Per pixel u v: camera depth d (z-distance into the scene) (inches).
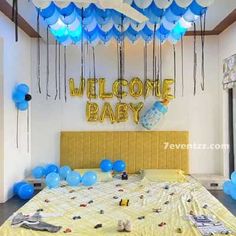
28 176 233.0
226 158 229.1
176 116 240.4
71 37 193.5
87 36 190.1
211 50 240.5
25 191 197.5
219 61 237.6
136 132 238.1
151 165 237.3
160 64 239.6
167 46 239.6
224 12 178.9
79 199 169.9
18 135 216.2
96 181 208.4
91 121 240.5
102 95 239.0
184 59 240.4
